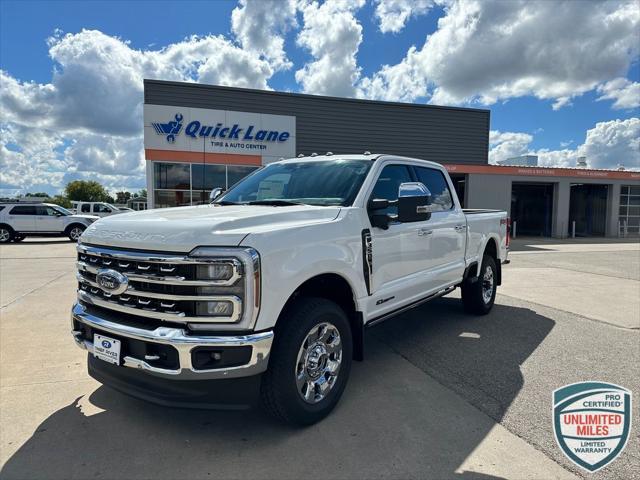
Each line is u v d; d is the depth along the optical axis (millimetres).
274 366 2838
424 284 4562
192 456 2756
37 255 14352
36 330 5434
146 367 2682
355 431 3045
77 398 3561
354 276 3443
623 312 6523
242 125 19375
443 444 2883
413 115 22734
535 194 26172
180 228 2711
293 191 4117
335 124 21250
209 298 2602
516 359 4461
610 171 24594
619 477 2545
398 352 4676
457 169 21922
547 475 2562
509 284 9078
